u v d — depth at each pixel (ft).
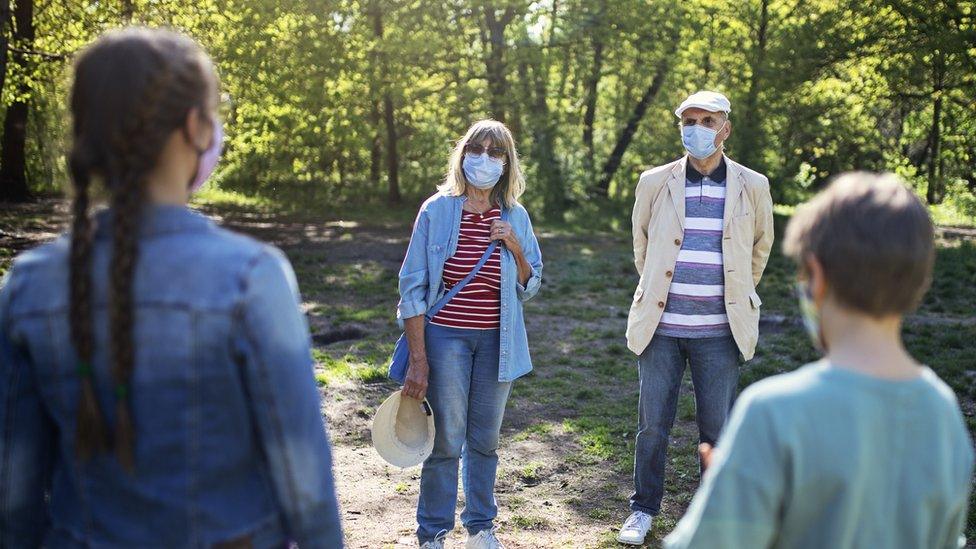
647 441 14.51
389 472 18.25
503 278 13.06
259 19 57.72
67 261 5.21
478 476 13.70
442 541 13.34
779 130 89.15
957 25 61.36
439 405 13.03
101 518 5.20
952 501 4.99
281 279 5.35
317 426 5.41
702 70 88.33
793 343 30.50
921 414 4.92
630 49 78.02
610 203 83.05
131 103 5.06
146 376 5.03
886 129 114.93
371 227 68.39
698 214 13.80
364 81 66.69
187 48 5.41
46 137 79.30
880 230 4.91
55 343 5.16
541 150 77.56
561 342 30.42
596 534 15.29
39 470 5.48
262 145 71.00
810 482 4.78
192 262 5.11
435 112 84.17
